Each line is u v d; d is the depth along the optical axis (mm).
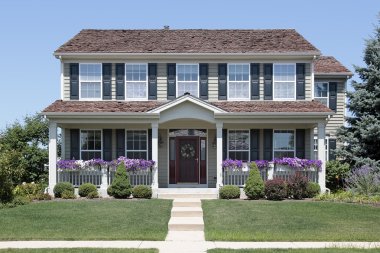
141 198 23000
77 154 26047
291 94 26422
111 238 14773
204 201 21703
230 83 26469
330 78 30156
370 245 13773
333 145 29859
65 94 26297
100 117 24359
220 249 13148
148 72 26438
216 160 26531
